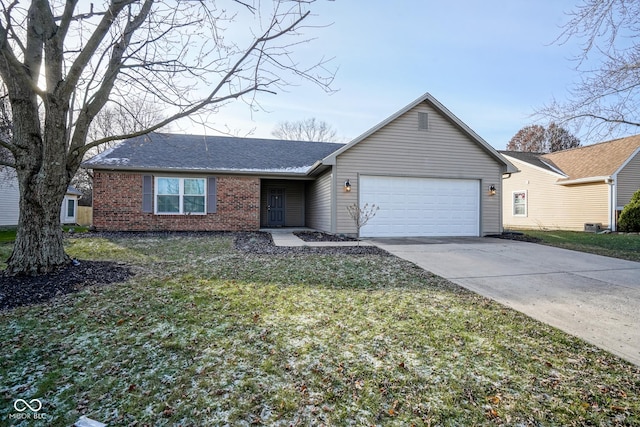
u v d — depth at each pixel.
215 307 4.29
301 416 2.34
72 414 2.35
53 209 5.69
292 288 5.10
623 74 6.35
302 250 8.36
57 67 5.30
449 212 12.09
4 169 15.95
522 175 18.80
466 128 11.95
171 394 2.56
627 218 13.77
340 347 3.28
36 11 5.41
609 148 16.50
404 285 5.35
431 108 11.91
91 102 5.91
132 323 3.79
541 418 2.31
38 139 5.59
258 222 13.38
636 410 2.39
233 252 8.03
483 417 2.33
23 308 4.19
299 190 16.69
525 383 2.71
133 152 13.35
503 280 5.72
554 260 7.41
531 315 4.15
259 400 2.49
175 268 6.29
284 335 3.53
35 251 5.51
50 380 2.73
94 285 5.11
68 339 3.41
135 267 6.30
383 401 2.49
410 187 11.80
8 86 5.36
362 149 11.43
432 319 3.98
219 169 12.68
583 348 3.31
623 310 4.32
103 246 8.71
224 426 2.24
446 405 2.45
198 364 2.96
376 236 11.50
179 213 12.78
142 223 12.47
